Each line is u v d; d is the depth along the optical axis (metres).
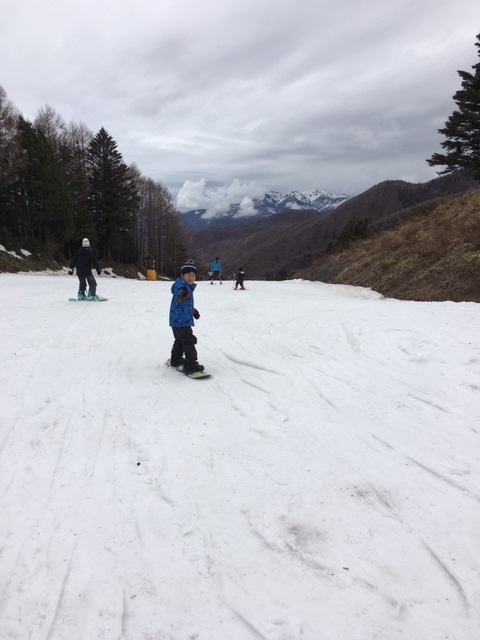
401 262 16.97
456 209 18.22
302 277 27.16
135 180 57.94
